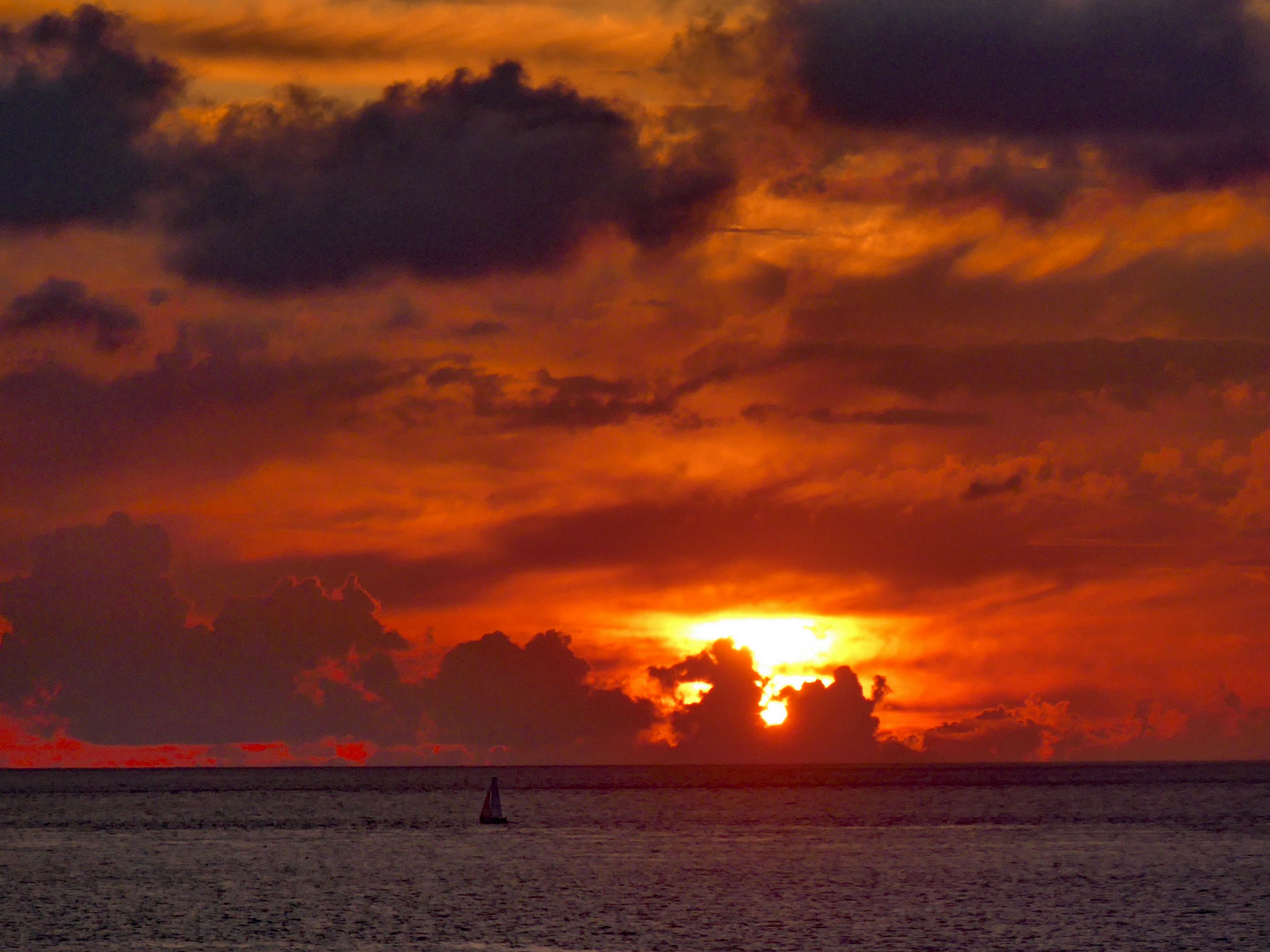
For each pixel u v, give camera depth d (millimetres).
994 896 155750
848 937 127812
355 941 126312
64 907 150250
